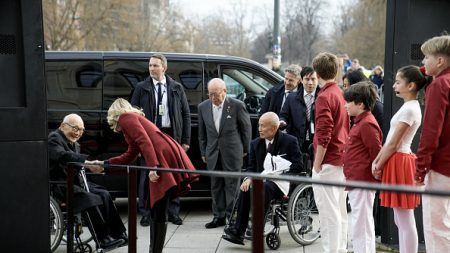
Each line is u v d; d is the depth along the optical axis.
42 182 4.64
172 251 5.68
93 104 7.07
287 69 6.88
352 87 4.60
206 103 6.66
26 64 4.51
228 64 7.48
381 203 4.50
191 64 7.37
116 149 6.97
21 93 4.55
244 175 3.54
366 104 4.57
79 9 27.19
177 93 6.73
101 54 7.17
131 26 30.39
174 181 4.89
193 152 7.21
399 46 5.16
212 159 6.54
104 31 28.23
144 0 33.88
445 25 5.16
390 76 5.22
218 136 6.54
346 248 5.21
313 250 5.64
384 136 5.35
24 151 4.55
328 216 4.92
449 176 3.90
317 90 6.58
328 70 4.86
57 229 5.45
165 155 4.96
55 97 7.04
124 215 7.26
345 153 4.68
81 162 5.31
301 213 5.79
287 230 6.41
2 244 4.53
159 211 5.04
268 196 5.55
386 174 4.42
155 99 6.65
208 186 7.14
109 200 5.51
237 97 7.51
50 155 5.47
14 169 4.53
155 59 6.62
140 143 4.90
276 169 5.68
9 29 4.48
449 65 3.94
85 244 5.48
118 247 5.47
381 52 41.41
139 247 5.81
